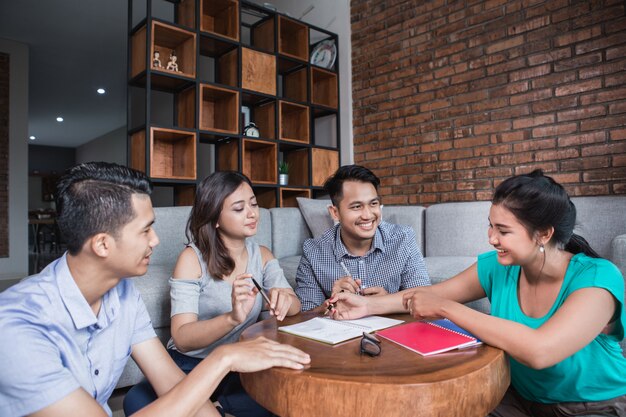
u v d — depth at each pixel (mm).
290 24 4090
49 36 5578
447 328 1028
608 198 2252
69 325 751
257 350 773
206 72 5180
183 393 715
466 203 2809
